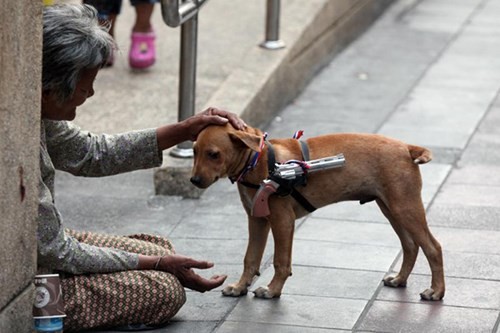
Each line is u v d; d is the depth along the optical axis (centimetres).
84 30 793
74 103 819
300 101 1644
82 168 899
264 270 1011
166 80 1573
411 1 2328
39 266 815
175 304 860
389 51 1934
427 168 1330
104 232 1138
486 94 1673
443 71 1805
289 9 1794
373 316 895
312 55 1755
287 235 923
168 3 1171
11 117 725
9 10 709
